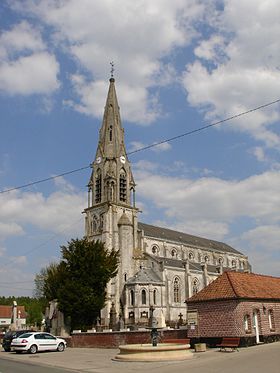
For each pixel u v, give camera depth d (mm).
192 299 35656
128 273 86750
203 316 34750
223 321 33344
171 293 87938
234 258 128125
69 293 55719
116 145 98000
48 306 70875
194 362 25469
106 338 42281
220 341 33219
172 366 24391
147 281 81312
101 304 57344
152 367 24562
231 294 33406
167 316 83812
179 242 107375
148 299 80188
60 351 40375
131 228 91188
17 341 39250
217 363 24000
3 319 114812
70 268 58500
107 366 26109
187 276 92625
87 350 40562
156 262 89688
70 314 56250
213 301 34250
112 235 89562
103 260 59156
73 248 59188
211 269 105875
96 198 95688
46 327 68938
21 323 116562
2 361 31312
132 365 25953
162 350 27984
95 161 98250
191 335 35219
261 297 34906
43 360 31500
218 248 124875
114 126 100125
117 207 92125
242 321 32688
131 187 97750
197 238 123375
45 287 64812
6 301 160875
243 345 32062
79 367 25953
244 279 37000
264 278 40094
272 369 20578
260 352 27547
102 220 91000
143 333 39031
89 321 57344
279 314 36938
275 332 35688
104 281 58562
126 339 40375
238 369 21250
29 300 159125
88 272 57781
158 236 102750
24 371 23750
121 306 83125
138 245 93438
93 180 97000
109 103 103000
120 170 96438
